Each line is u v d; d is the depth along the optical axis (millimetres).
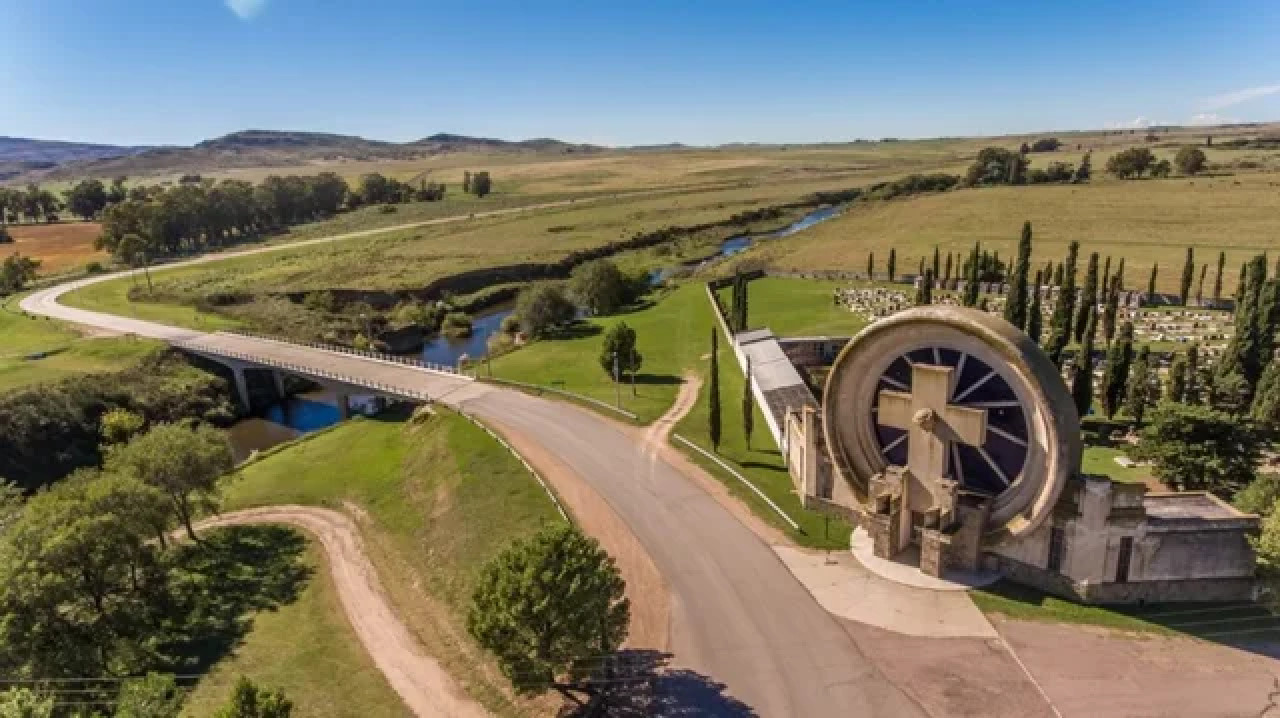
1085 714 32156
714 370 60281
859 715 32812
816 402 70938
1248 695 32875
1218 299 106188
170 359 103000
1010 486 41781
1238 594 39312
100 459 80375
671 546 47094
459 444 66750
